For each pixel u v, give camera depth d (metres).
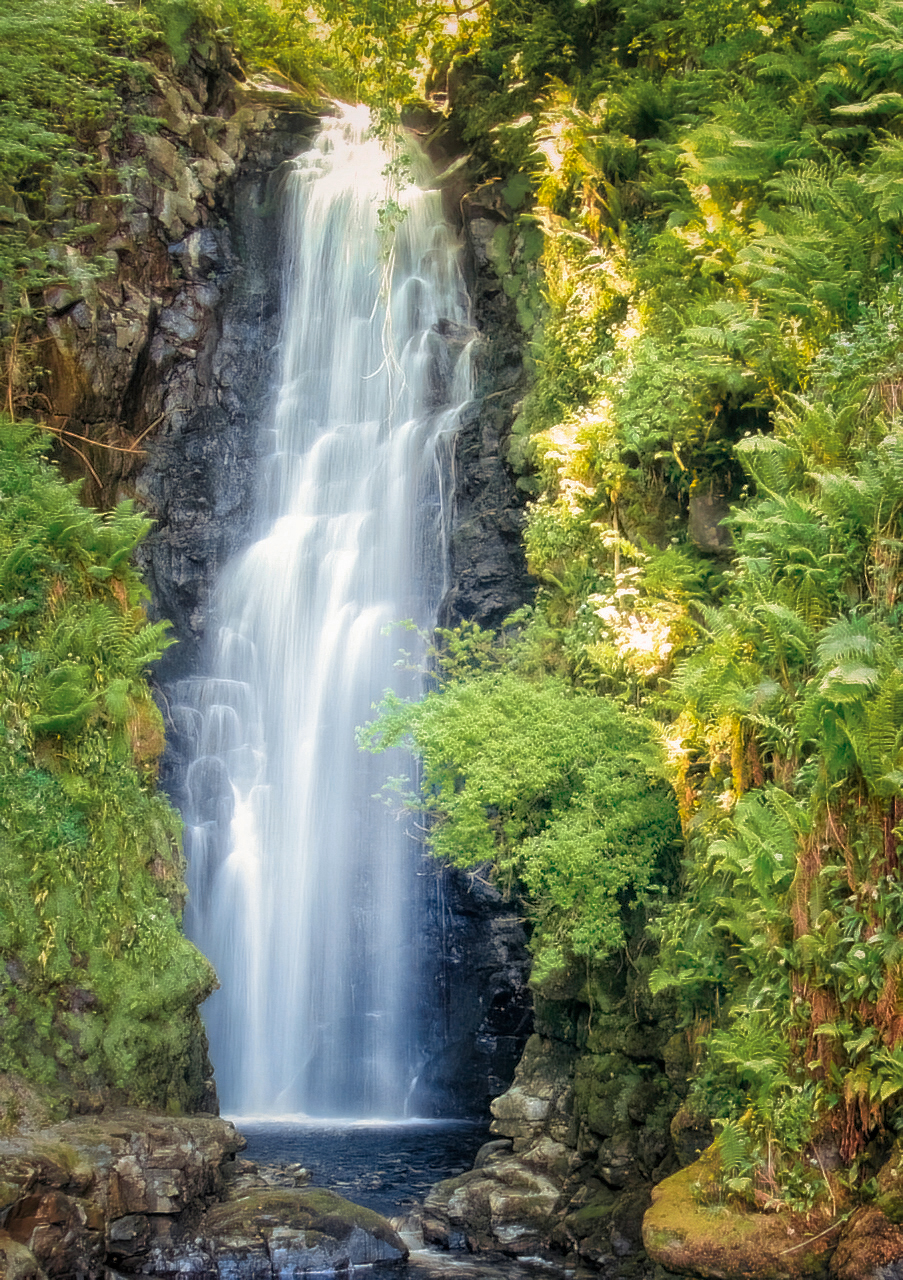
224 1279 11.59
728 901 10.60
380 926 22.31
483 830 14.51
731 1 18.19
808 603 10.30
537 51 23.39
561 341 18.81
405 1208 14.14
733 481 14.22
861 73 13.99
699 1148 10.74
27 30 21.47
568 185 19.97
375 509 24.86
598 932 13.30
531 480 19.97
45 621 14.79
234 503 25.50
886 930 8.67
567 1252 12.41
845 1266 8.20
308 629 24.45
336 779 23.23
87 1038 13.25
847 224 12.45
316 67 30.73
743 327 13.09
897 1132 8.48
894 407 10.89
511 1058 20.39
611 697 15.05
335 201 27.34
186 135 25.42
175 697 23.73
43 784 13.82
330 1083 21.78
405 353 25.89
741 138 14.67
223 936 22.72
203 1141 12.78
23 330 21.69
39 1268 10.12
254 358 26.41
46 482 16.03
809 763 9.96
